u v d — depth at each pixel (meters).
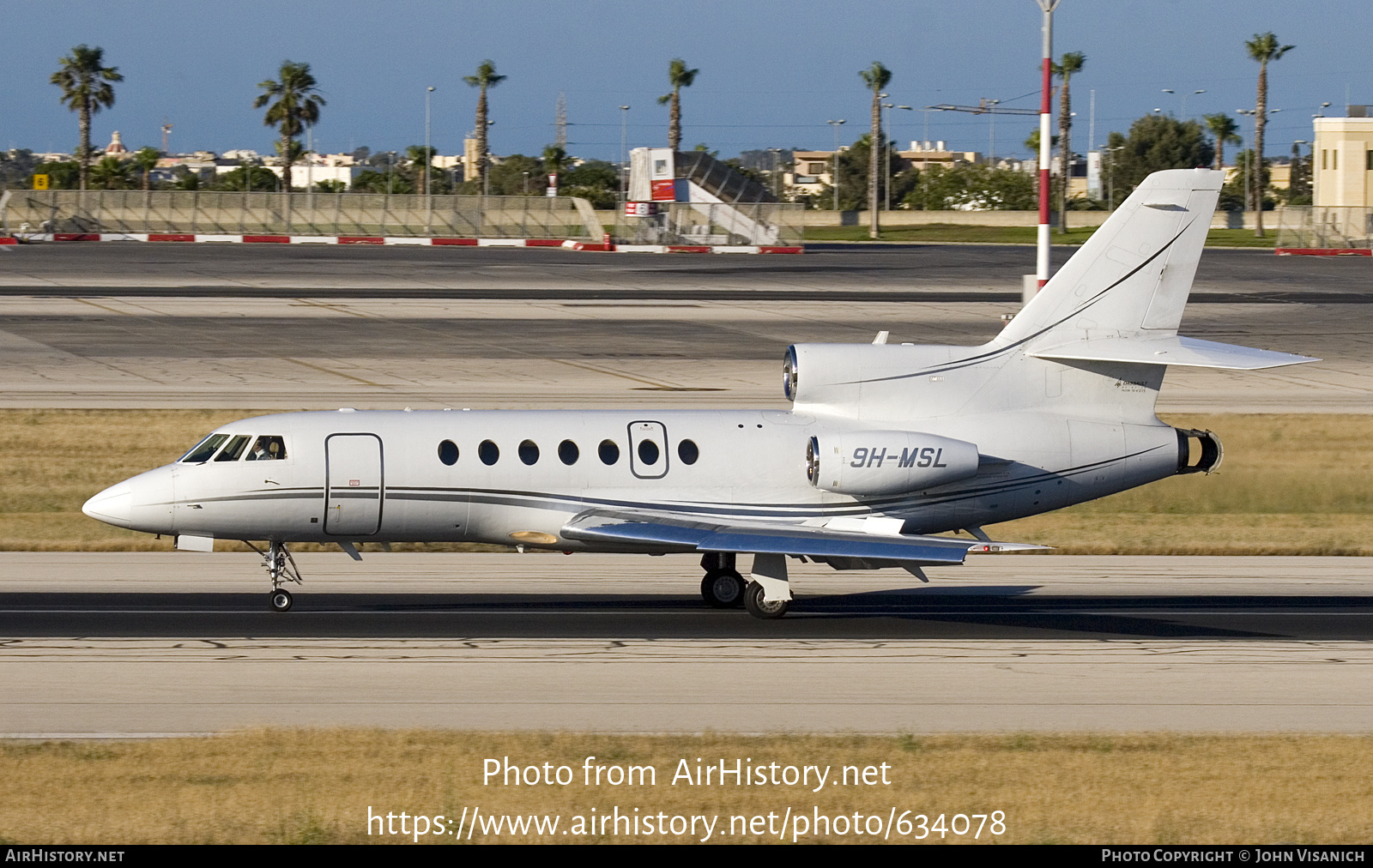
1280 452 156.25
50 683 70.44
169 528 85.38
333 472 85.88
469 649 79.38
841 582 103.75
